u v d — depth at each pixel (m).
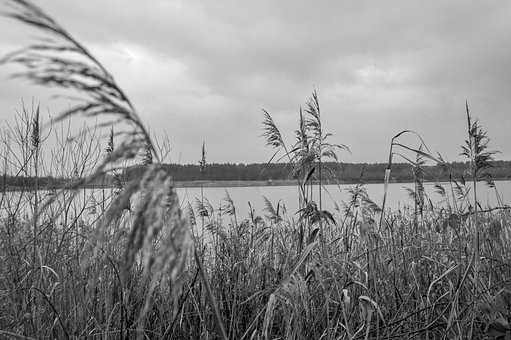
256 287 5.42
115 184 4.54
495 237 6.21
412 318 4.88
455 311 4.34
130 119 1.65
